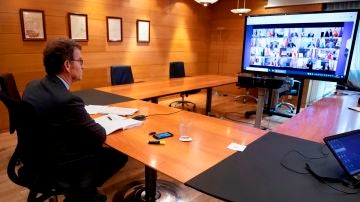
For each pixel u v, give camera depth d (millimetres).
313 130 1726
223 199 927
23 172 1350
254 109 4926
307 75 3021
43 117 1172
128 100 2471
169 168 1147
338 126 1812
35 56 3480
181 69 4578
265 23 3254
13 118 1244
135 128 1671
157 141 1439
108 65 4406
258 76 3451
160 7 5055
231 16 5996
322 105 2439
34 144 1221
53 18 3566
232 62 6203
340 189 1001
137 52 4832
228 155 1294
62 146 1240
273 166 1182
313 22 2848
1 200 1996
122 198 2066
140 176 2426
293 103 5262
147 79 5129
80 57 1397
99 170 1459
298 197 940
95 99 2477
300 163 1217
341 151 1086
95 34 4117
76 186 1278
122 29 4484
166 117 1936
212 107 5098
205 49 6430
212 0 3354
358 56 4742
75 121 1229
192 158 1253
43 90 1229
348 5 4598
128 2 4484
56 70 1300
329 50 2791
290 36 3070
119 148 1355
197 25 6004
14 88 2311
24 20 3283
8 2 3129
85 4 3902
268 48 3297
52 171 1260
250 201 911
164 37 5281
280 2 5195
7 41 3195
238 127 1743
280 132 1683
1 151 2811
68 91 1269
